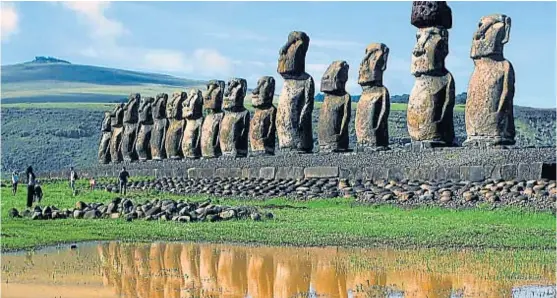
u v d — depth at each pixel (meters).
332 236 32.25
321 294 22.16
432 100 47.59
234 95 64.38
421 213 38.22
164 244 31.78
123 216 41.41
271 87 60.91
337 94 55.09
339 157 50.19
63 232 35.28
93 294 22.23
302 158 52.44
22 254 29.59
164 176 66.38
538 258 26.38
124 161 86.00
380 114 52.00
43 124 162.38
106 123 94.81
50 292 22.36
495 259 26.33
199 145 72.19
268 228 35.09
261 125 60.66
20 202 52.53
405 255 27.59
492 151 42.66
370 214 38.72
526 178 40.12
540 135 109.38
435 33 48.00
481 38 45.38
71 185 64.69
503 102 44.88
